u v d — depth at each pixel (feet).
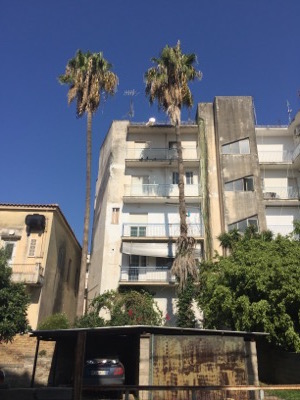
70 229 93.40
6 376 53.83
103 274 85.87
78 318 67.87
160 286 84.12
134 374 47.26
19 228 77.61
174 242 87.76
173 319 81.41
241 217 89.25
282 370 49.16
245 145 97.45
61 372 51.24
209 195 94.02
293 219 93.61
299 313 46.24
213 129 102.42
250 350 42.27
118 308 70.49
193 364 39.63
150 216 93.81
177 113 84.17
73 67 89.30
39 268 72.54
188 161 97.50
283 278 47.60
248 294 51.19
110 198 94.68
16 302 47.98
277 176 99.91
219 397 38.24
